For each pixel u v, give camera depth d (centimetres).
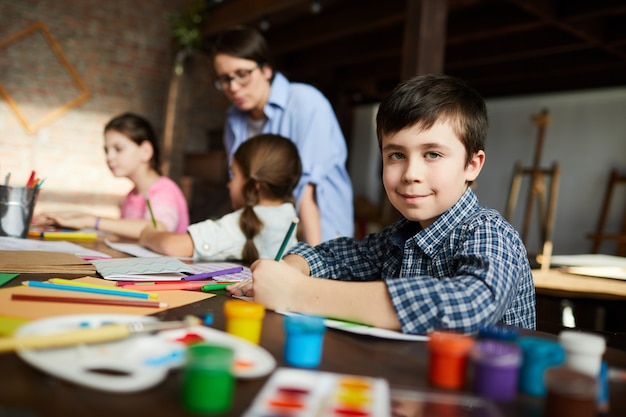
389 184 95
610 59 464
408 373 58
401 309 74
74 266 105
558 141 610
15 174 527
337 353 64
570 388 46
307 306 81
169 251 140
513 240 88
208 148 625
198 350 48
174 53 573
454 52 495
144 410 44
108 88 570
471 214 95
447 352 55
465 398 52
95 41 561
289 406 45
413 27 312
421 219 96
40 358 49
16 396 44
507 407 51
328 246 118
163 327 62
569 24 380
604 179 573
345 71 595
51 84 540
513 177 616
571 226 595
